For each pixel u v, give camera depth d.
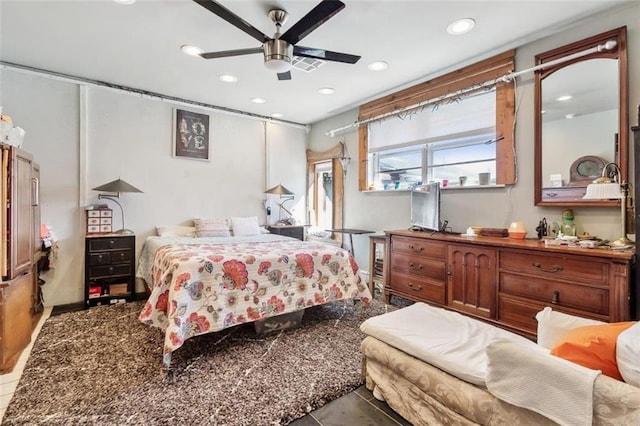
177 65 3.31
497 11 2.38
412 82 3.75
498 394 1.20
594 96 2.47
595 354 1.08
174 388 1.91
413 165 4.00
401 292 3.39
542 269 2.29
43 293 3.46
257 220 4.86
